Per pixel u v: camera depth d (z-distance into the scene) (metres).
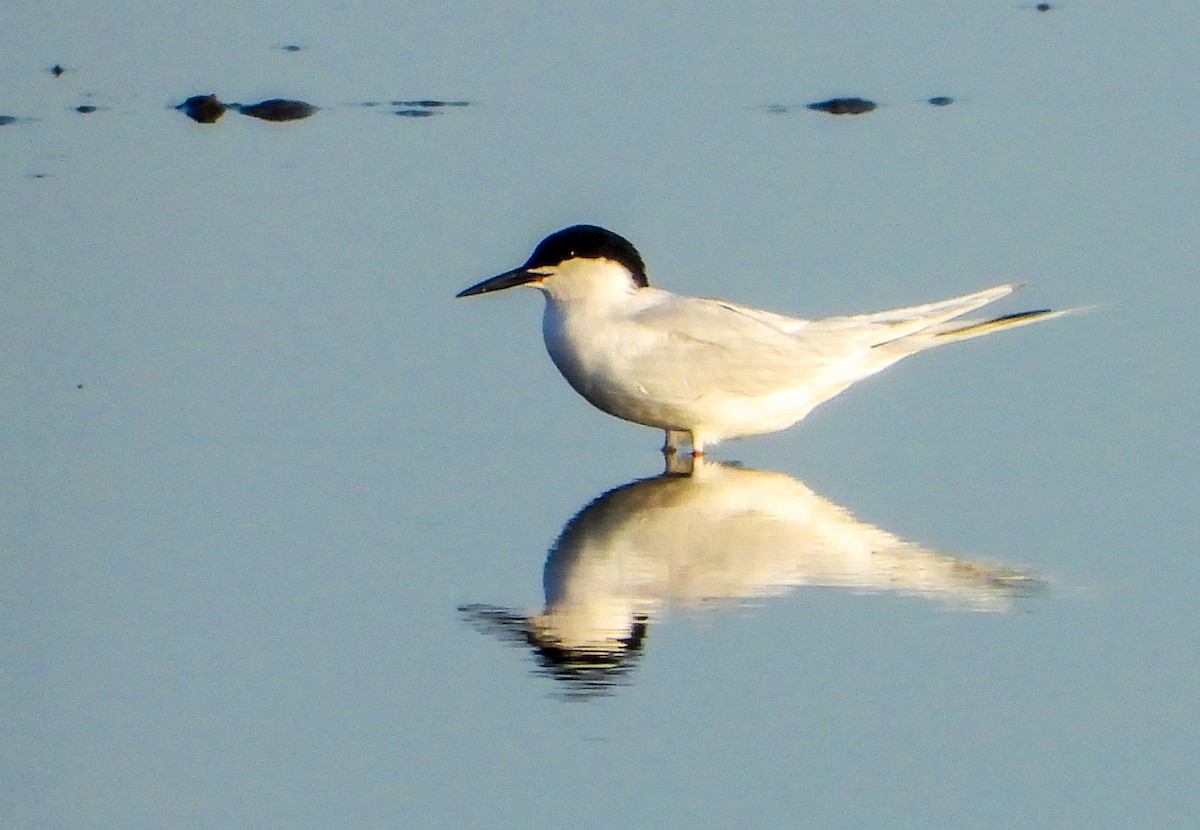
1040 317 14.11
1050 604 10.99
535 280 13.57
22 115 21.47
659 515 12.56
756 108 21.38
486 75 22.88
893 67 23.00
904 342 13.84
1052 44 23.84
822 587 11.33
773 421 13.59
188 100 21.50
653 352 13.33
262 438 13.72
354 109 21.62
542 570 11.58
